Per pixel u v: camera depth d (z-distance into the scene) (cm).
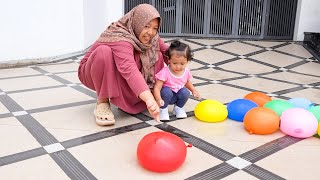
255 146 162
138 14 176
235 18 491
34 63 345
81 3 374
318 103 241
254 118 174
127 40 174
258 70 349
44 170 135
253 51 430
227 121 194
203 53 412
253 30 499
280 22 494
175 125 186
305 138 173
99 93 183
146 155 133
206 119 190
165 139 136
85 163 141
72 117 194
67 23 368
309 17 490
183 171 136
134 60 174
